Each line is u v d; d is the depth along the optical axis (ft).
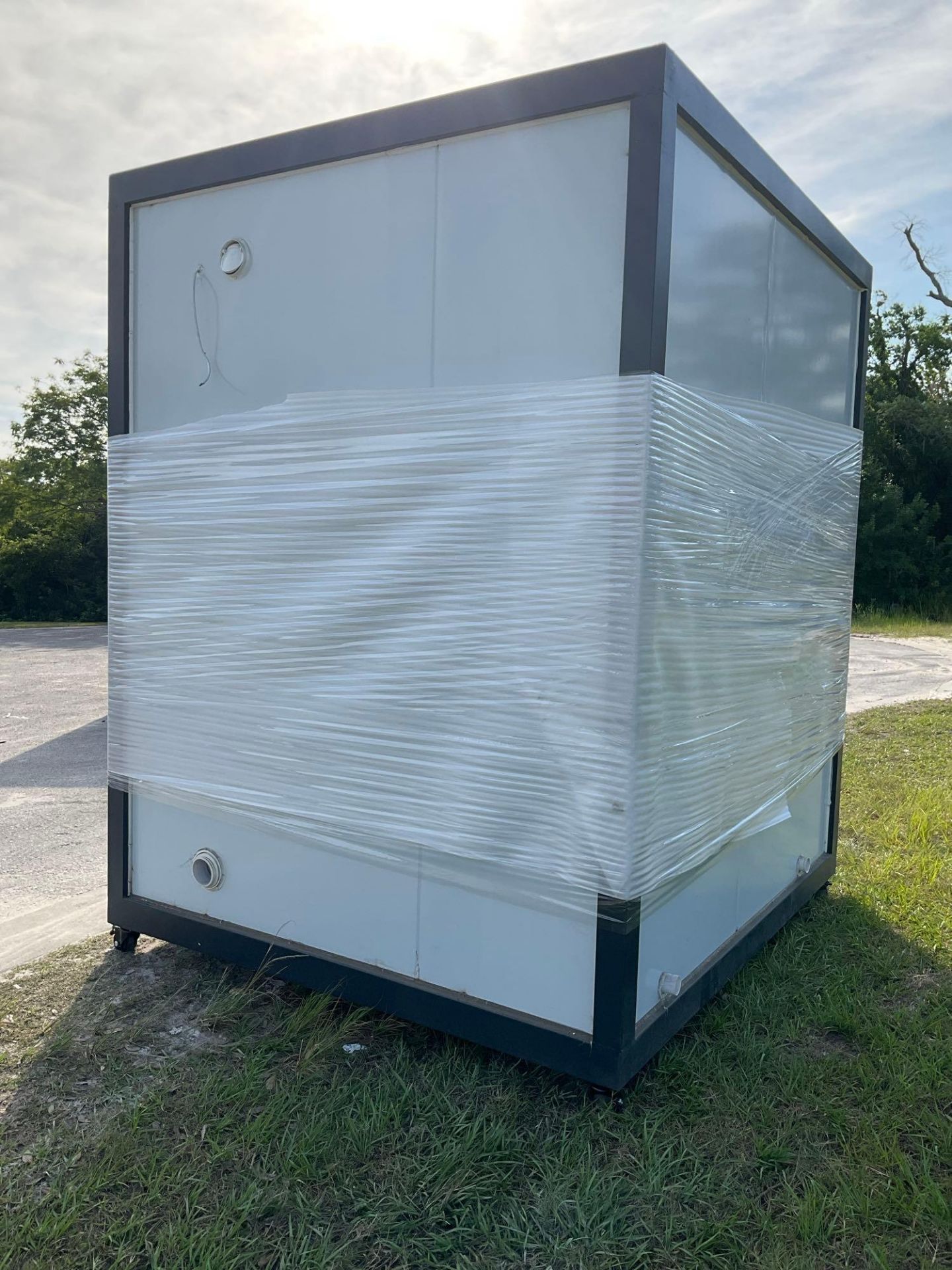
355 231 8.09
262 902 9.02
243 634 8.79
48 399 86.58
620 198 6.82
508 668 7.32
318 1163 6.66
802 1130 7.16
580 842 7.07
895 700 28.12
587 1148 6.79
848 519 11.98
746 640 8.77
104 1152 6.81
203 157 8.85
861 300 12.06
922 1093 7.63
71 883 12.50
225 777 9.03
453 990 7.90
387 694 7.95
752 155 8.28
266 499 8.57
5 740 22.26
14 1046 8.32
